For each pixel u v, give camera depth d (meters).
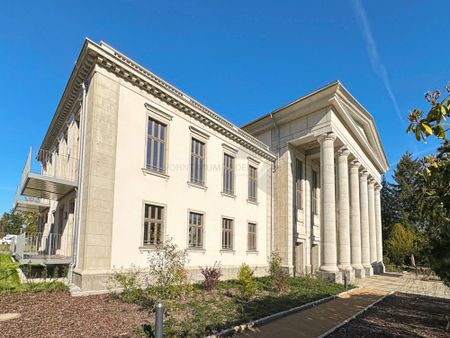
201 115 17.75
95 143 12.34
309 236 26.38
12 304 9.18
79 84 14.35
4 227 38.78
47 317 8.23
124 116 13.63
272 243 23.73
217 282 15.29
